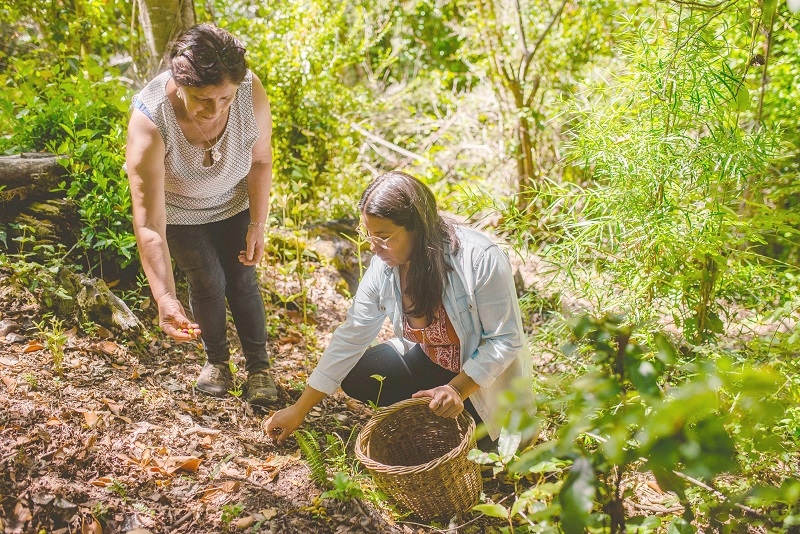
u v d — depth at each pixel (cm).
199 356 339
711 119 281
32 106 398
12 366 277
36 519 220
